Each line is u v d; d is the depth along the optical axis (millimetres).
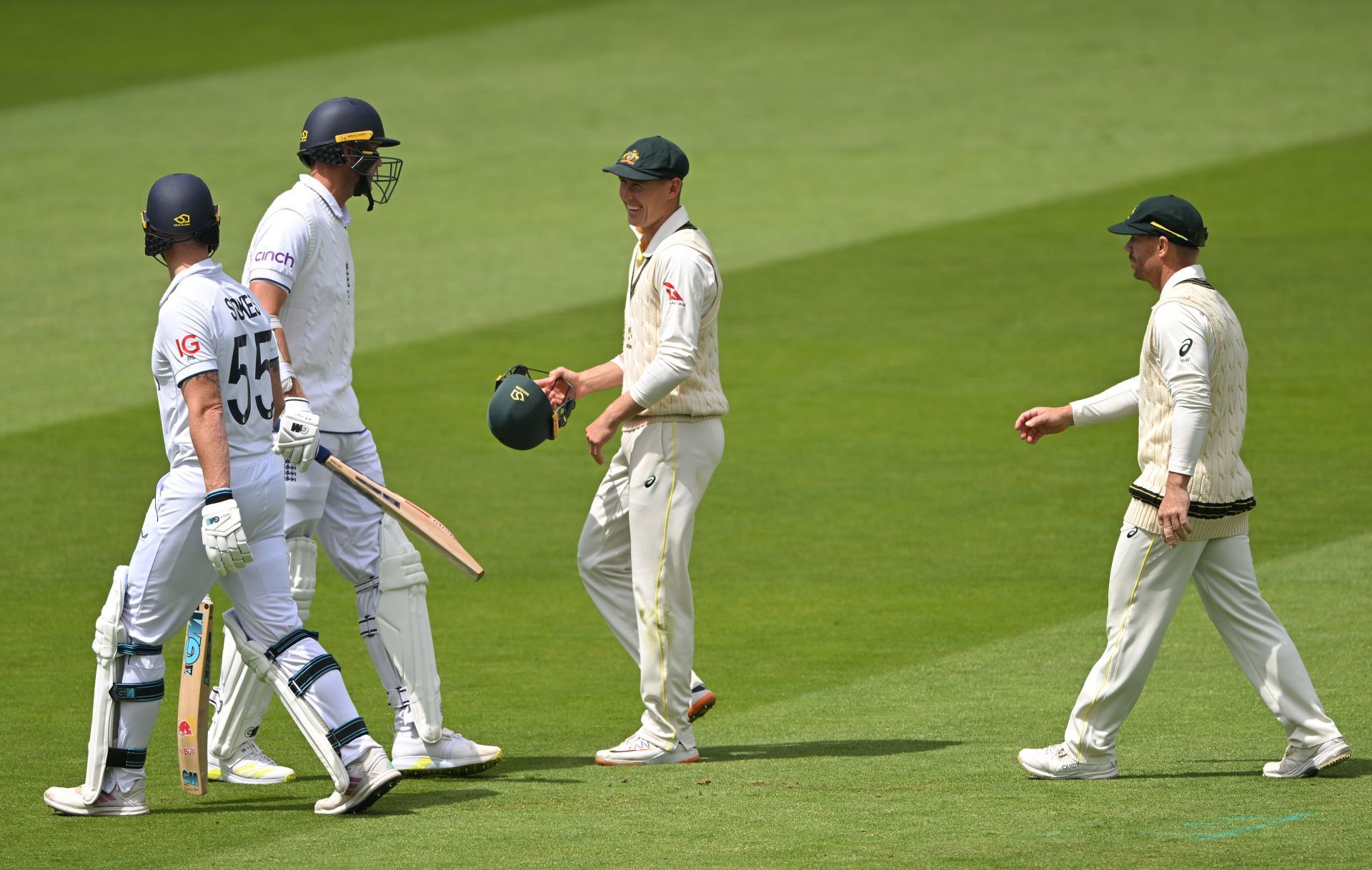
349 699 17672
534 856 15688
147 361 47656
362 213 67000
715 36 103250
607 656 25578
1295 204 62688
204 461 16969
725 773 19156
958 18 104938
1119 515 33219
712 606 28078
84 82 96750
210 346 17250
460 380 45219
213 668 24875
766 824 16688
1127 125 77250
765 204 66250
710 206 66188
